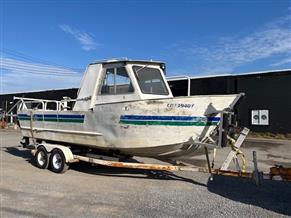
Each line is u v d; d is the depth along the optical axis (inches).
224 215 227.3
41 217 219.8
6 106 1407.5
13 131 1036.5
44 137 410.9
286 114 928.9
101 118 343.9
